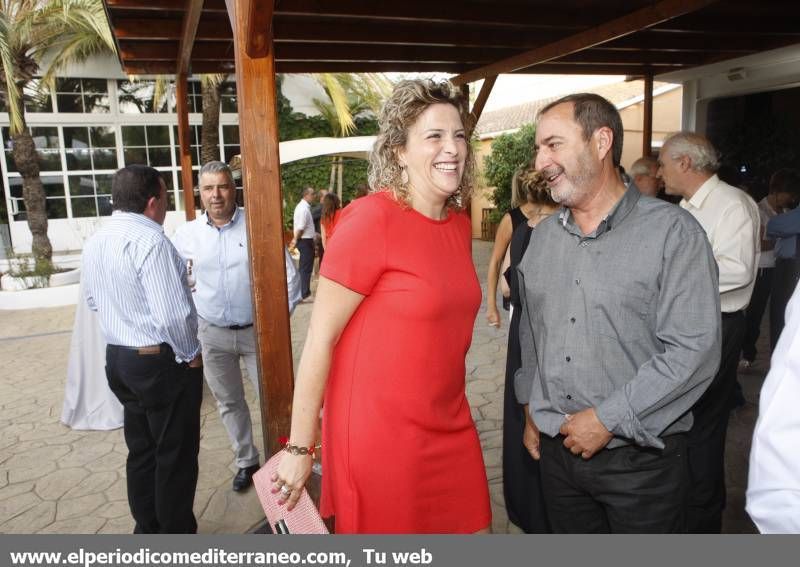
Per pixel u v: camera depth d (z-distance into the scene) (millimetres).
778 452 950
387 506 1736
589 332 1744
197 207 15469
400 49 6367
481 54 6598
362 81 15656
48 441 4406
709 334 1604
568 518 1931
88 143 14469
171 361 2549
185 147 6281
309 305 9055
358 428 1709
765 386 1009
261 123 2254
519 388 2133
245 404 3529
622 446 1731
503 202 16422
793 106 8766
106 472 3877
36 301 9984
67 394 4613
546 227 1932
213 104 12141
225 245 3295
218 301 3301
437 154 1670
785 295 4414
